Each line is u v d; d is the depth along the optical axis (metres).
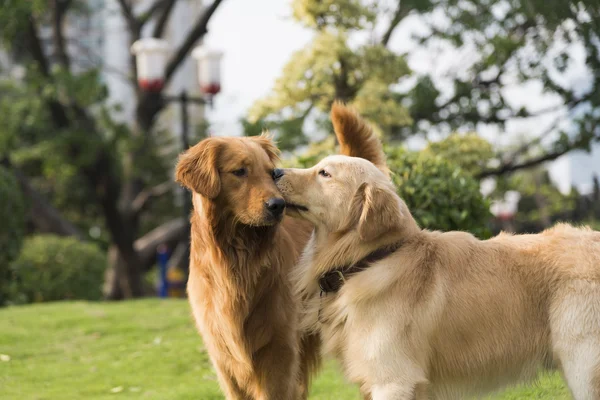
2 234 12.77
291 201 4.30
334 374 6.36
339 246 4.13
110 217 17.17
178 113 23.27
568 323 3.83
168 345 7.51
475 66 13.82
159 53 13.35
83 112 16.34
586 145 12.84
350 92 9.34
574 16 11.50
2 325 8.86
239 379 4.60
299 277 4.42
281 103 9.11
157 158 18.48
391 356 3.90
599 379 3.75
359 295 3.98
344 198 4.11
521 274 4.01
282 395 4.54
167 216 24.78
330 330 4.19
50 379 6.64
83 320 9.01
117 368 6.89
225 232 4.39
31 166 22.55
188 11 32.41
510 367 4.02
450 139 10.33
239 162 4.34
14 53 17.78
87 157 15.82
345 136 5.24
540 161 13.42
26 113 16.20
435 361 4.04
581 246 3.97
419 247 4.09
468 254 4.11
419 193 6.20
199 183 4.33
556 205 26.12
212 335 4.54
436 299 3.97
